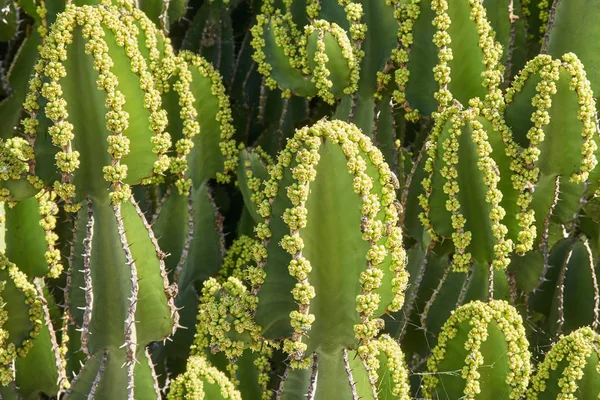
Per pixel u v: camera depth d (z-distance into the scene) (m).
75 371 1.38
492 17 1.46
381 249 1.22
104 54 1.26
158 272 1.30
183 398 1.31
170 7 1.52
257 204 1.43
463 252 1.35
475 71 1.40
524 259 1.40
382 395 1.30
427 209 1.35
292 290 1.23
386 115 1.44
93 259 1.29
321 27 1.40
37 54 1.52
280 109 1.56
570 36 1.43
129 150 1.28
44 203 1.33
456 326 1.31
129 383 1.30
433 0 1.38
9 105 1.54
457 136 1.33
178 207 1.44
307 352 1.25
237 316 1.25
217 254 1.47
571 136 1.35
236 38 1.69
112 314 1.29
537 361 1.41
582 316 1.41
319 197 1.22
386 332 1.41
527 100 1.35
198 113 1.45
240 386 1.38
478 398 1.31
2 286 1.31
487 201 1.33
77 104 1.27
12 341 1.32
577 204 1.38
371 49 1.43
